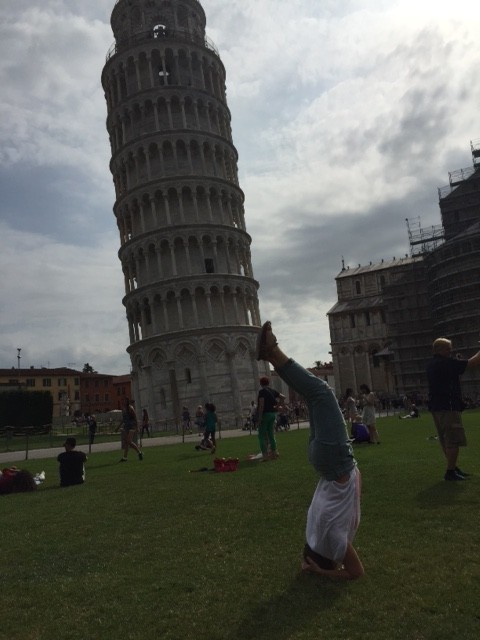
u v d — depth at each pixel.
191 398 65.62
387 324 103.44
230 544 8.63
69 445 17.19
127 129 75.06
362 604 6.00
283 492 12.38
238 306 70.88
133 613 6.23
